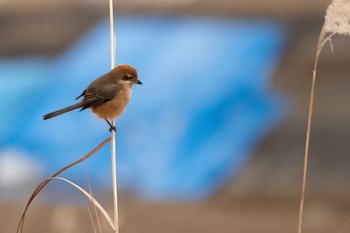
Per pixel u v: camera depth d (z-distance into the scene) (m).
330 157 16.77
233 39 22.81
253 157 17.33
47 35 27.89
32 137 19.22
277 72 20.69
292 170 16.62
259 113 18.75
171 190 16.73
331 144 17.17
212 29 24.03
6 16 30.83
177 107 19.34
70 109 8.14
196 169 17.31
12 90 21.88
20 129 19.56
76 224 13.43
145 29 25.06
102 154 18.20
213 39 23.08
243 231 13.95
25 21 29.84
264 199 15.62
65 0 30.88
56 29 28.50
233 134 18.11
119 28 26.09
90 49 24.39
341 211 14.52
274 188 16.02
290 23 24.03
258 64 21.08
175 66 21.33
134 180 17.27
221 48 22.20
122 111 8.40
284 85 19.94
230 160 17.36
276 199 15.48
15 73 24.05
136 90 20.47
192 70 20.94
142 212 15.23
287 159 17.06
